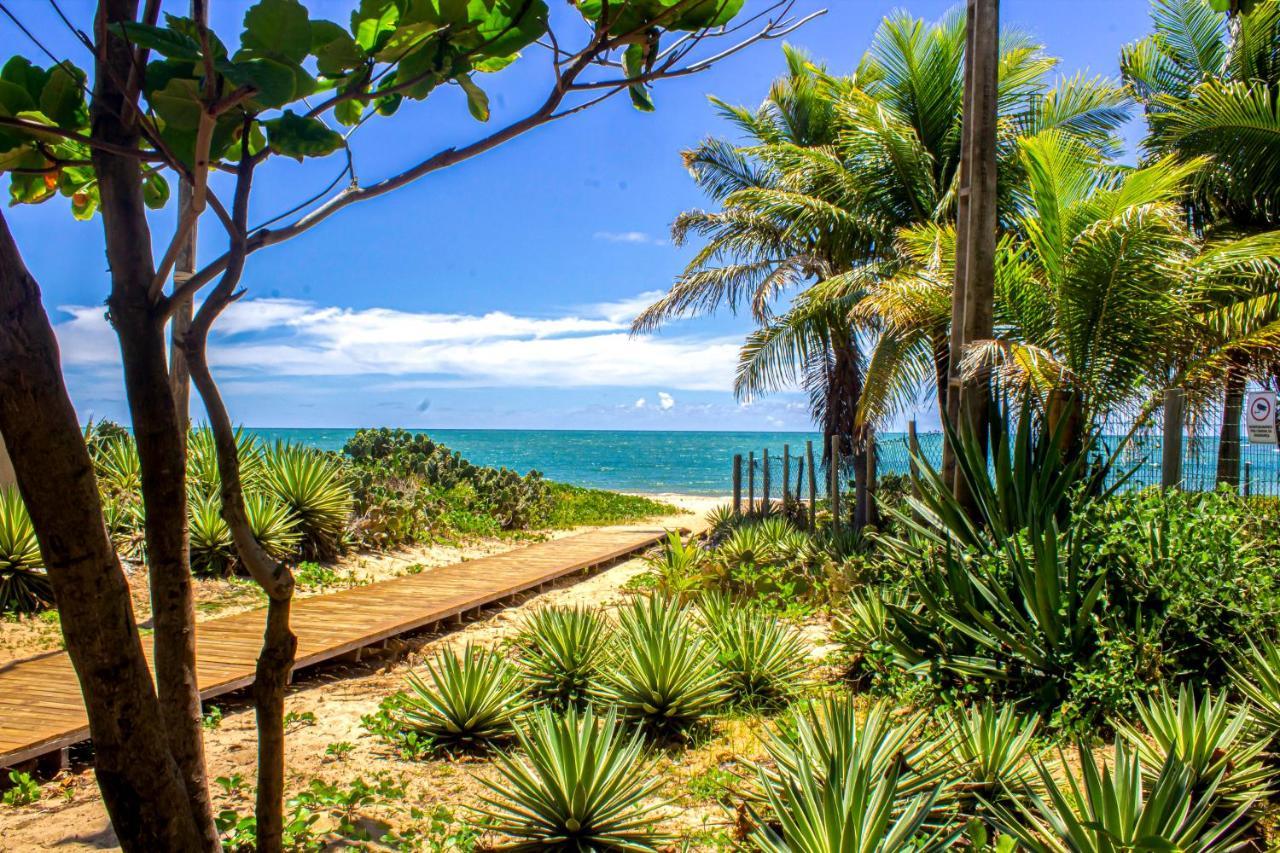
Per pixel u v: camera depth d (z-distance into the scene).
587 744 4.71
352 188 2.18
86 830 4.71
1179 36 16.33
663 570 12.80
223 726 6.55
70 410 1.84
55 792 5.32
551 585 13.63
